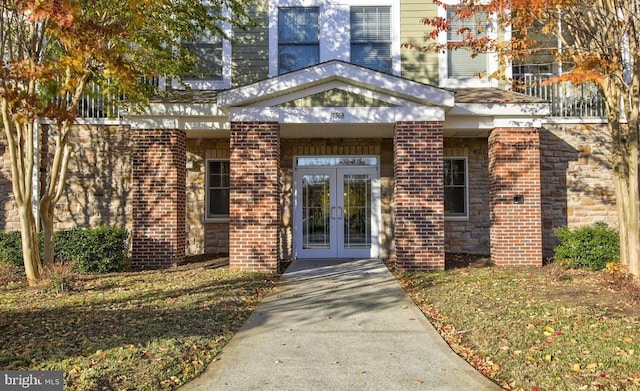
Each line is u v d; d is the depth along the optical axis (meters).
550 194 12.67
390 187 12.87
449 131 11.48
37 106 7.17
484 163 12.98
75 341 5.30
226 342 5.58
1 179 11.99
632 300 6.96
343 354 5.19
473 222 12.91
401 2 12.83
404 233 10.24
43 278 8.62
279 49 12.86
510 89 11.27
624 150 9.39
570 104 13.02
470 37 10.38
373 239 12.82
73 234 10.16
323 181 12.96
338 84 10.31
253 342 5.60
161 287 8.38
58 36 7.04
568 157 12.73
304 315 6.86
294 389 4.27
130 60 9.11
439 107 10.34
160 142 10.84
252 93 10.14
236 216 10.24
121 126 12.45
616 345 5.16
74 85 7.71
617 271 8.26
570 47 9.11
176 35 9.74
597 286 8.20
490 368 4.76
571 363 4.70
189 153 12.88
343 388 4.28
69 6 6.30
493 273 9.67
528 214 10.83
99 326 5.86
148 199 10.77
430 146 10.30
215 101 10.75
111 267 10.26
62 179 9.28
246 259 10.23
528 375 4.45
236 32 12.80
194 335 5.62
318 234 12.91
